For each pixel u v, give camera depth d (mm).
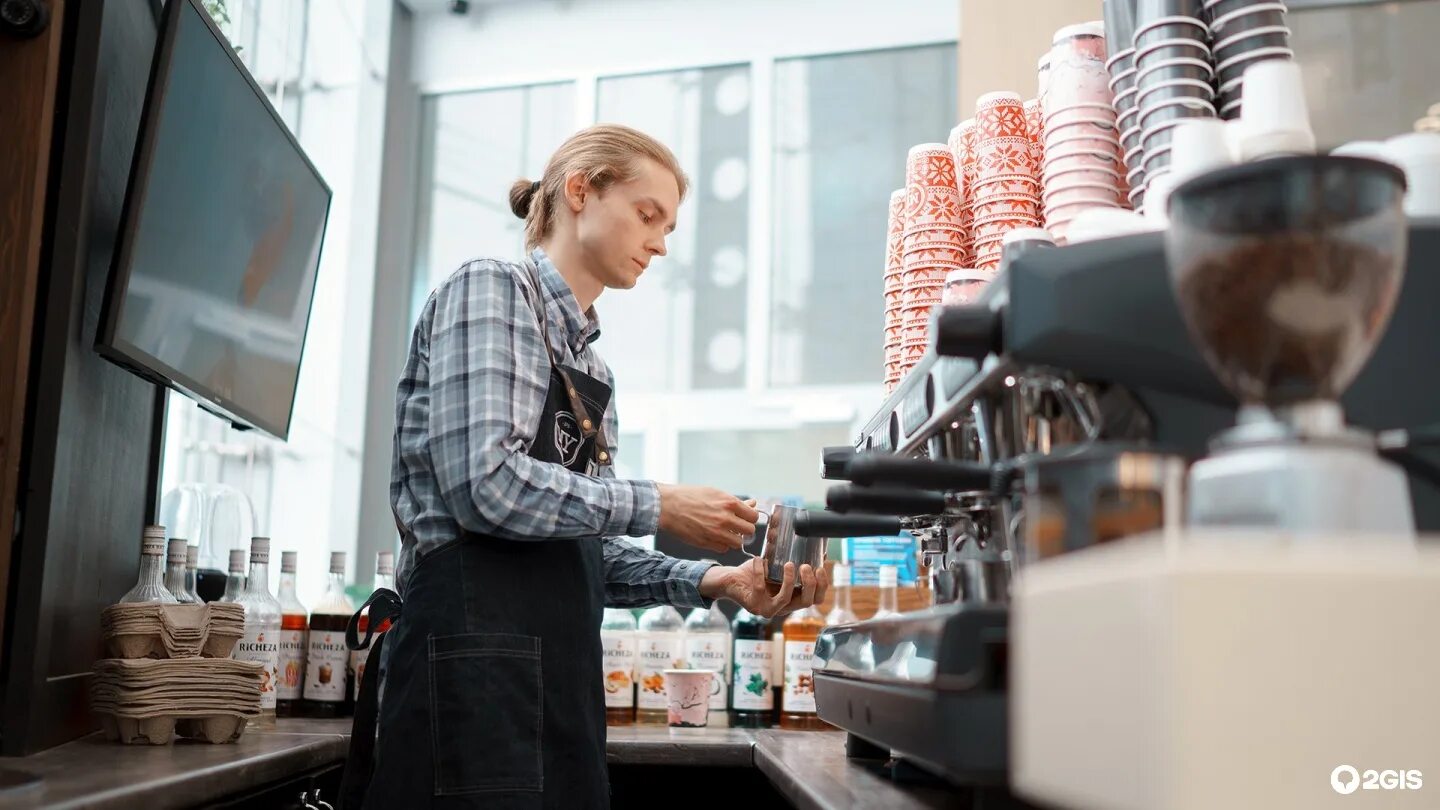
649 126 6016
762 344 5703
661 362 5781
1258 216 739
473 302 1588
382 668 1656
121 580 1867
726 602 2598
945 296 1404
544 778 1522
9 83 1549
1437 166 997
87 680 1661
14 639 1469
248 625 2109
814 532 1330
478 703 1497
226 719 1649
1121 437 917
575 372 1688
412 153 6152
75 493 1612
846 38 5852
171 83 1640
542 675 1541
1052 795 707
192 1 1676
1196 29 1177
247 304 2104
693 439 5707
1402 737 595
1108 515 750
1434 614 605
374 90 5910
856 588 2428
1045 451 1003
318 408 5105
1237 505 712
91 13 1593
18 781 1111
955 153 1673
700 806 2230
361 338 5738
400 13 6223
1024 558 947
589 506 1536
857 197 5766
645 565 1918
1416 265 915
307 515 4938
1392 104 3652
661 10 6051
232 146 1920
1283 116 936
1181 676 584
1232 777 582
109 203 1699
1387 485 710
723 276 5805
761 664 2297
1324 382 759
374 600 1675
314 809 1739
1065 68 1313
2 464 1492
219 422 3844
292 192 2264
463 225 6094
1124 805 614
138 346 1633
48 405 1521
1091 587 664
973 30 2809
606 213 1742
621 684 2363
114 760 1404
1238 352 771
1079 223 1047
